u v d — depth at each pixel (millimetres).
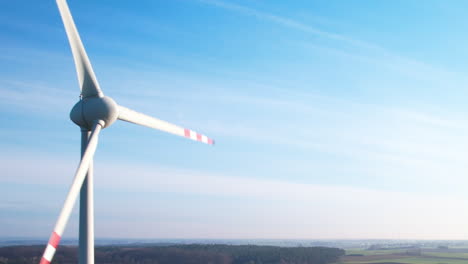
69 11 21000
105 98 20984
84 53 21016
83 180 20203
